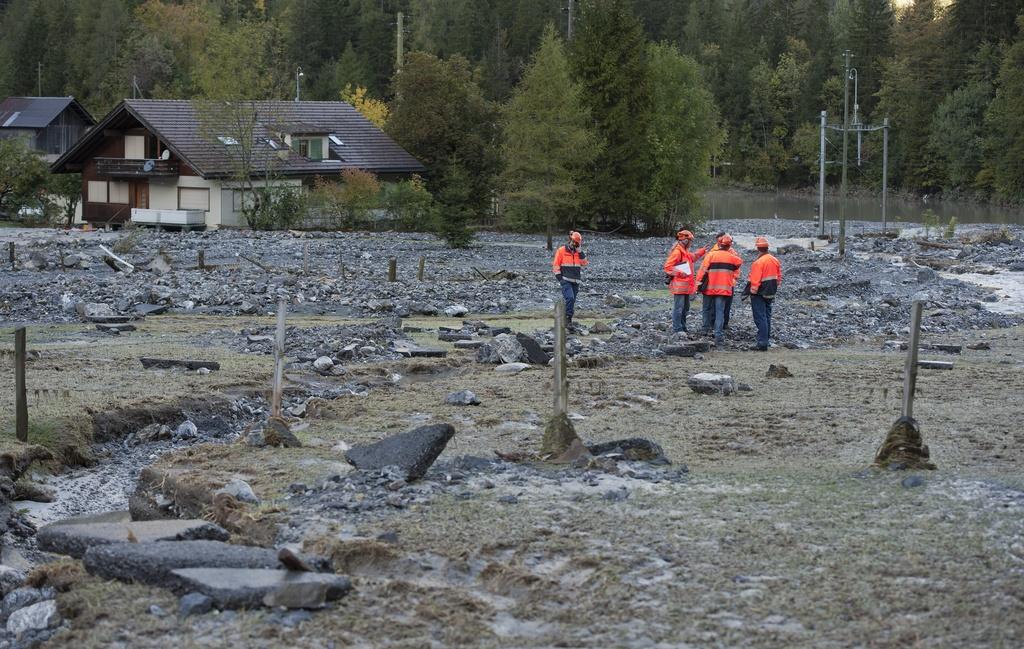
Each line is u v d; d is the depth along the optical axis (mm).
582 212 70812
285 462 13156
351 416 16516
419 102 74500
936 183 119000
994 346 26906
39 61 128125
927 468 12562
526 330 27328
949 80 120688
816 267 44281
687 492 11422
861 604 8305
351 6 150125
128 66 113062
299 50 136500
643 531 10023
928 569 8992
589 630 8016
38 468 14508
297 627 8094
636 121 69875
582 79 70000
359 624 8133
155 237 56250
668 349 23672
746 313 30938
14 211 72000
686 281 26141
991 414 16766
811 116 137125
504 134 64438
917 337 12703
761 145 141375
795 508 10773
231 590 8398
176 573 8711
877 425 15797
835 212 101625
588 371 21188
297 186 65562
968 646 7613
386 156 72375
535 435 15016
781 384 19719
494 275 39750
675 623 8078
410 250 51812
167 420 16953
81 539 9875
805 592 8570
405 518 10453
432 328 27609
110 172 67438
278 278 36094
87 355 22047
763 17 161250
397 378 19938
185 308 30656
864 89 133625
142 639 7949
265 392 18688
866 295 37844
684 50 147750
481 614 8352
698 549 9539
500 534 9953
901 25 142250
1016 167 105688
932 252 54031
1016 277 45188
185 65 122688
